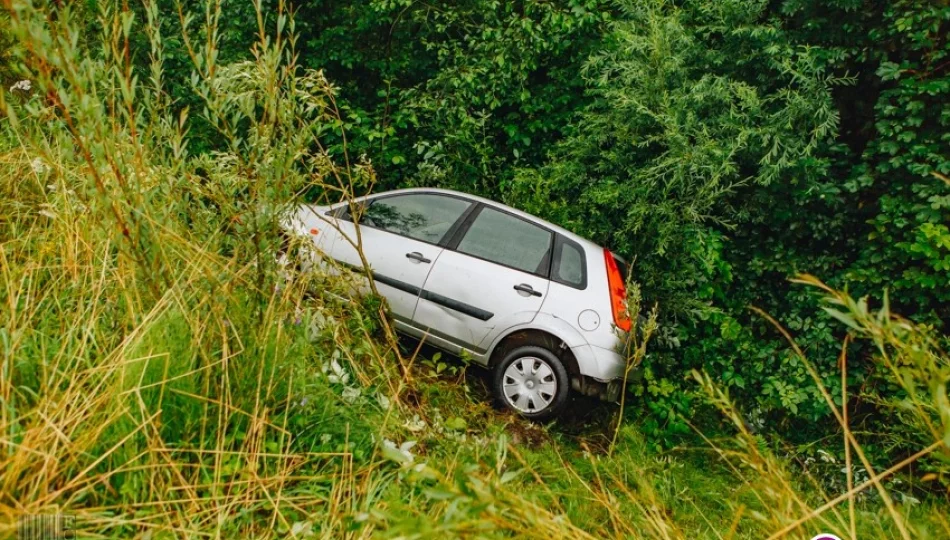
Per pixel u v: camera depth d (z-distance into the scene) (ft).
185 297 9.32
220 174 10.34
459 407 14.58
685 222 20.51
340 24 26.99
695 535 11.69
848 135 22.47
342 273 14.37
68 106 7.57
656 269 20.47
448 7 26.21
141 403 7.52
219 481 8.06
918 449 16.48
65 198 10.42
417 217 18.24
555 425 16.74
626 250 20.45
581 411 17.93
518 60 24.89
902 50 20.43
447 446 11.15
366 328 13.44
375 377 12.37
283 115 9.68
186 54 23.39
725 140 20.52
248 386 9.34
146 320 8.46
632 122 21.50
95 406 7.61
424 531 5.19
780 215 21.68
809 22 21.29
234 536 7.64
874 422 18.25
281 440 8.90
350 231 18.12
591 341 16.33
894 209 19.86
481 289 17.06
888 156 20.42
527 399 16.65
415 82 27.22
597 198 20.67
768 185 21.34
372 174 16.57
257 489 8.45
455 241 17.70
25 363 7.96
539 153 26.02
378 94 25.45
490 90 25.20
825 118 20.29
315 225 18.11
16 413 7.46
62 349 7.97
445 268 17.38
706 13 22.81
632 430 16.65
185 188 10.25
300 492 8.67
